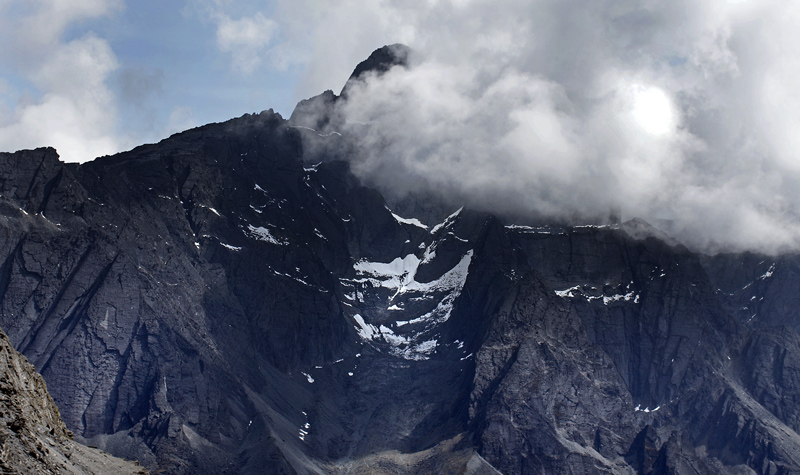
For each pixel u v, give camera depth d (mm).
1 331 140375
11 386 134500
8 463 121625
